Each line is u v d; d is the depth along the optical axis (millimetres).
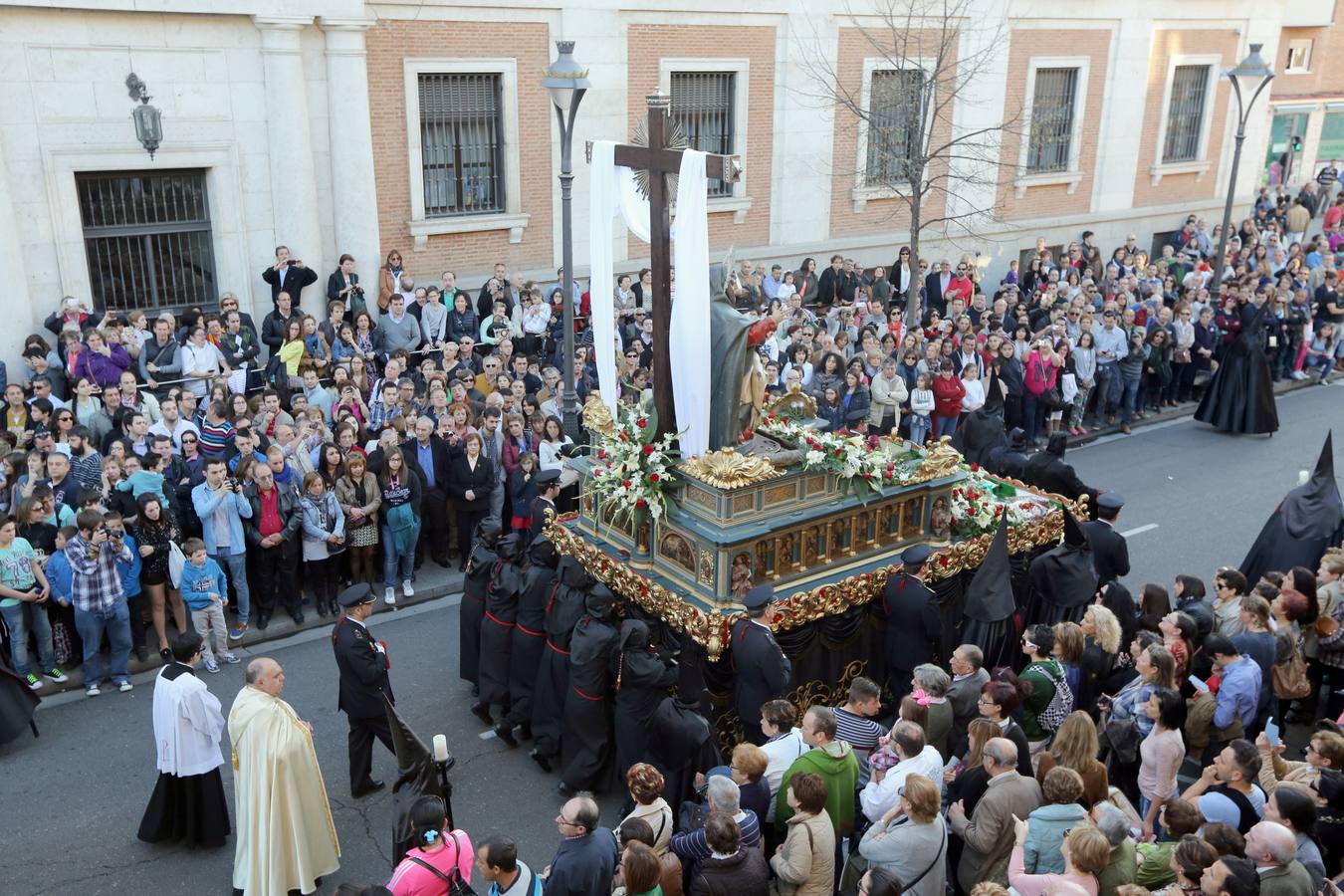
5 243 13227
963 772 6691
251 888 6969
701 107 19812
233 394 12484
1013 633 9695
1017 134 20375
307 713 9383
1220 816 6078
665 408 8891
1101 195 26094
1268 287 20016
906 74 20375
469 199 17781
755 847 5898
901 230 22812
